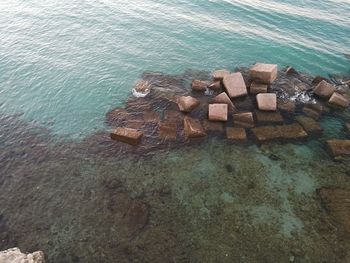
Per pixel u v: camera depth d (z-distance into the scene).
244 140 13.62
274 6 28.14
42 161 12.89
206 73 18.81
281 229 10.23
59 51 20.64
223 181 11.96
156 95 16.33
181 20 25.06
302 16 26.56
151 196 11.38
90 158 12.98
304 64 20.17
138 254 9.56
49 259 9.48
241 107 15.25
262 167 12.54
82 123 14.93
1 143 13.84
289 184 11.86
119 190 11.59
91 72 18.61
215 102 15.26
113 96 16.64
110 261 9.40
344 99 15.62
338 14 27.42
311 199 11.27
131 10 26.59
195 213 10.77
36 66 19.12
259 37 23.16
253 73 16.23
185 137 13.77
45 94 16.91
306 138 13.92
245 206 11.01
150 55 20.50
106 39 22.11
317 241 9.88
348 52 21.86
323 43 22.83
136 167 12.54
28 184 11.88
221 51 21.28
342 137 14.14
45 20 24.66
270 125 14.37
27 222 10.53
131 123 14.65
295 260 9.38
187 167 12.54
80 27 23.59
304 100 16.12
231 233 10.13
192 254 9.55
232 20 25.41
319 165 12.70
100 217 10.62
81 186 11.77
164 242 9.87
